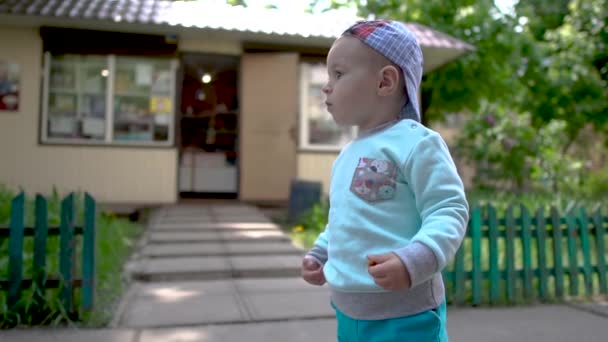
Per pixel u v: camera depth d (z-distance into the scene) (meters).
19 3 7.27
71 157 7.97
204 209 8.06
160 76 8.35
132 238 6.34
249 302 3.68
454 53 8.15
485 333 3.15
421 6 9.88
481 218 3.92
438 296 1.42
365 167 1.43
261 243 5.70
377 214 1.38
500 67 9.76
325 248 1.67
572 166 12.52
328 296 3.87
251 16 8.45
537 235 4.09
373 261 1.23
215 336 2.97
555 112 11.62
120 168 8.16
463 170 13.02
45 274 3.21
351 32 1.48
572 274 4.17
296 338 2.95
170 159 8.34
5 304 3.13
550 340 3.03
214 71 10.21
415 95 1.48
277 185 8.91
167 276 4.34
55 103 7.99
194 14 7.97
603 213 4.41
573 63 11.16
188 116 10.00
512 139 11.20
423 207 1.34
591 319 3.48
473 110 10.82
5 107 7.76
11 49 7.75
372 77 1.43
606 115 11.52
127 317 3.30
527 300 3.97
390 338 1.36
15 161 7.78
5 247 3.82
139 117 8.29
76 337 2.92
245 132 8.85
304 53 8.90
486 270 3.94
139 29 7.64
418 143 1.38
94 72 8.12
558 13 14.02
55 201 4.85
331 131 9.20
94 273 3.26
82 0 8.00
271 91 8.86
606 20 11.47
